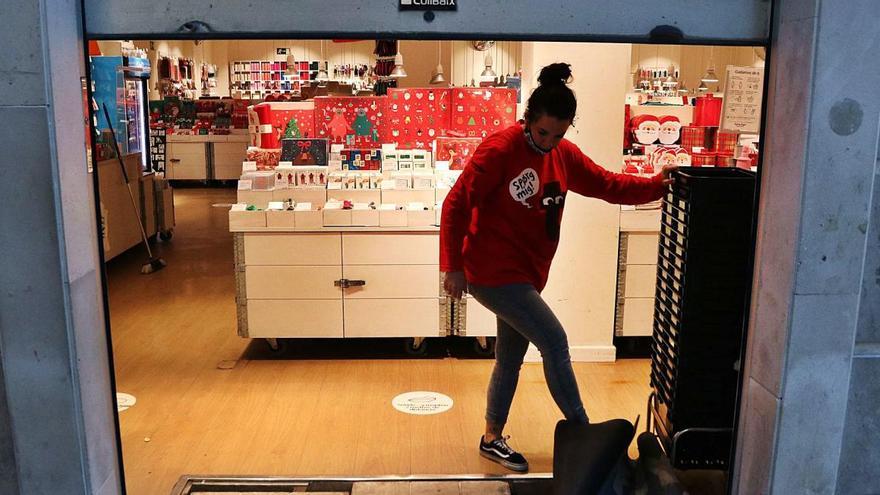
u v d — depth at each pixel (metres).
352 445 3.43
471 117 5.03
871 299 2.36
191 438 3.50
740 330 2.85
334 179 4.61
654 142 5.14
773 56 2.27
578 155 3.00
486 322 4.52
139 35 2.20
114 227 7.06
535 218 2.83
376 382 4.22
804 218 2.18
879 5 2.08
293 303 4.51
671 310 3.01
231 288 6.34
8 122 2.04
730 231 2.78
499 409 3.22
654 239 4.45
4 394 2.25
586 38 2.23
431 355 4.66
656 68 11.19
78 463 2.25
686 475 3.16
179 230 9.09
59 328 2.16
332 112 5.10
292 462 3.27
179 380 4.25
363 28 2.19
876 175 2.27
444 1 2.18
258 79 16.22
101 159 6.91
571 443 2.68
